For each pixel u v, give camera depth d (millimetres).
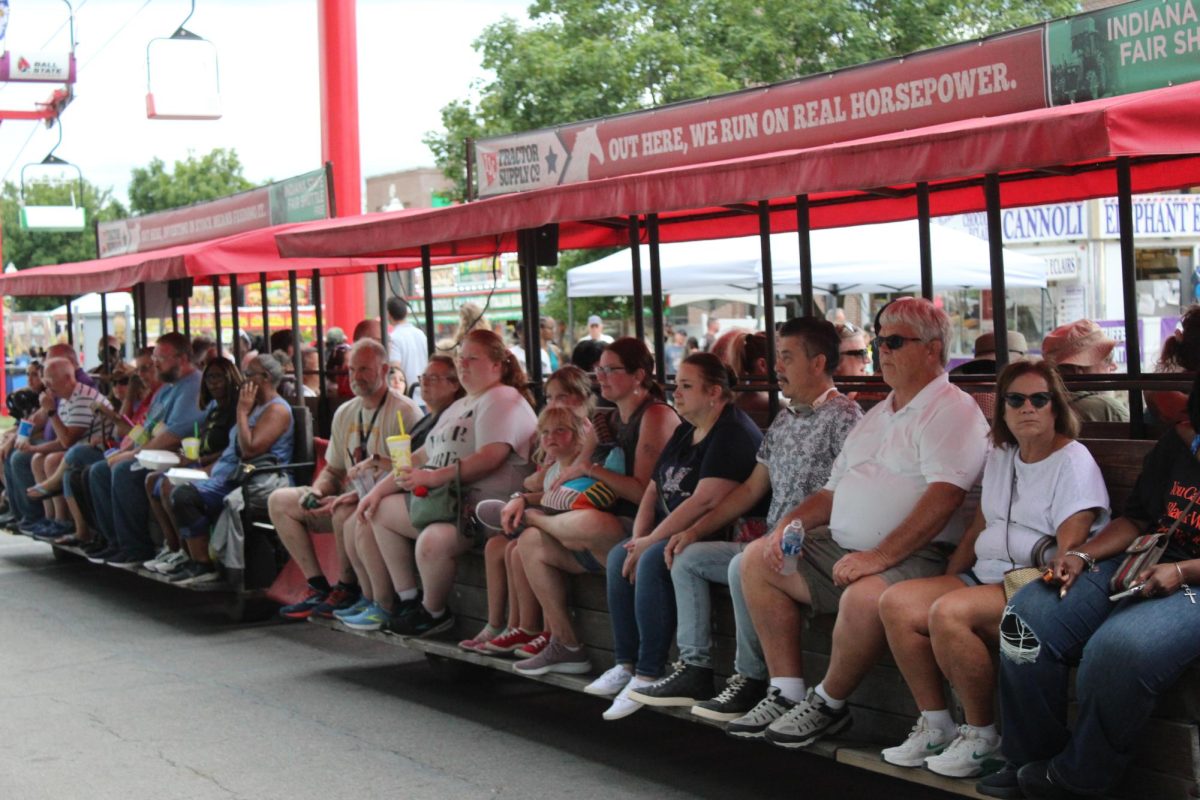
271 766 5422
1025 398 4145
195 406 8977
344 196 13898
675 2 18266
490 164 9328
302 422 8297
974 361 6988
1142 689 3588
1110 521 4129
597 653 5664
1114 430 5980
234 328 10055
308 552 7480
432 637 6461
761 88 7059
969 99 6043
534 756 5516
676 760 5445
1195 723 3650
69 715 6281
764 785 5098
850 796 4953
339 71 13797
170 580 8391
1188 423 4004
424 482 6305
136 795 5090
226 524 8094
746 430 5262
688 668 5031
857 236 11375
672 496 5344
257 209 11148
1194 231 16844
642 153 7906
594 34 18453
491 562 6047
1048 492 4148
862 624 4348
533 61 17969
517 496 5926
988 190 4840
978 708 4078
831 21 17500
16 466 11016
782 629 4660
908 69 6289
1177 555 3861
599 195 5531
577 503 5562
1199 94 3902
